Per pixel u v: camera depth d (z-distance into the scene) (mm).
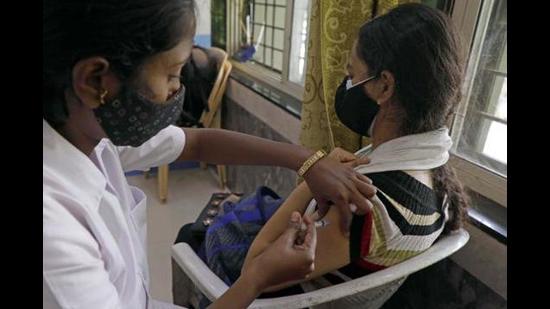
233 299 555
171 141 883
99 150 655
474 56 1068
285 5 2193
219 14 2951
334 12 1160
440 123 761
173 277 1221
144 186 2693
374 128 830
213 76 2557
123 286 575
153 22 432
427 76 705
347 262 729
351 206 709
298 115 1793
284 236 628
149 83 481
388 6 1066
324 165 788
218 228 996
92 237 483
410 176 740
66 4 392
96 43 417
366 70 765
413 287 1157
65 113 471
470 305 995
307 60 1349
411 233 730
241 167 2570
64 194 460
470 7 1047
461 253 990
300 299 676
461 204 849
